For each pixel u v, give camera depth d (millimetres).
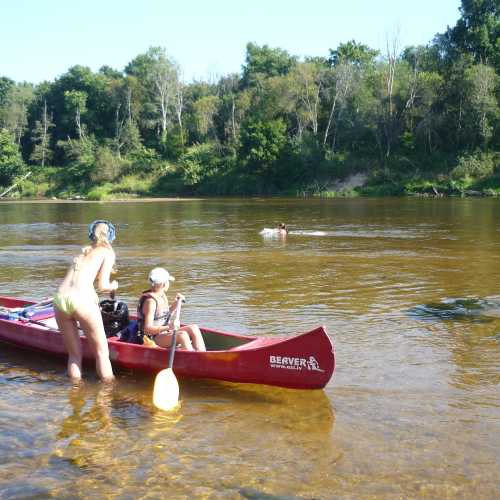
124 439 4621
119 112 89125
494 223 22984
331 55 79688
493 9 62281
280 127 62719
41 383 5871
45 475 4090
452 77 56781
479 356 6441
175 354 5863
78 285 5773
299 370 5422
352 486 3924
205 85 87062
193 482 3992
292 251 15102
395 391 5523
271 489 3898
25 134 91812
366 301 9094
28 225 25562
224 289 10109
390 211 31344
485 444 4484
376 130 60188
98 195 61500
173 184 67812
